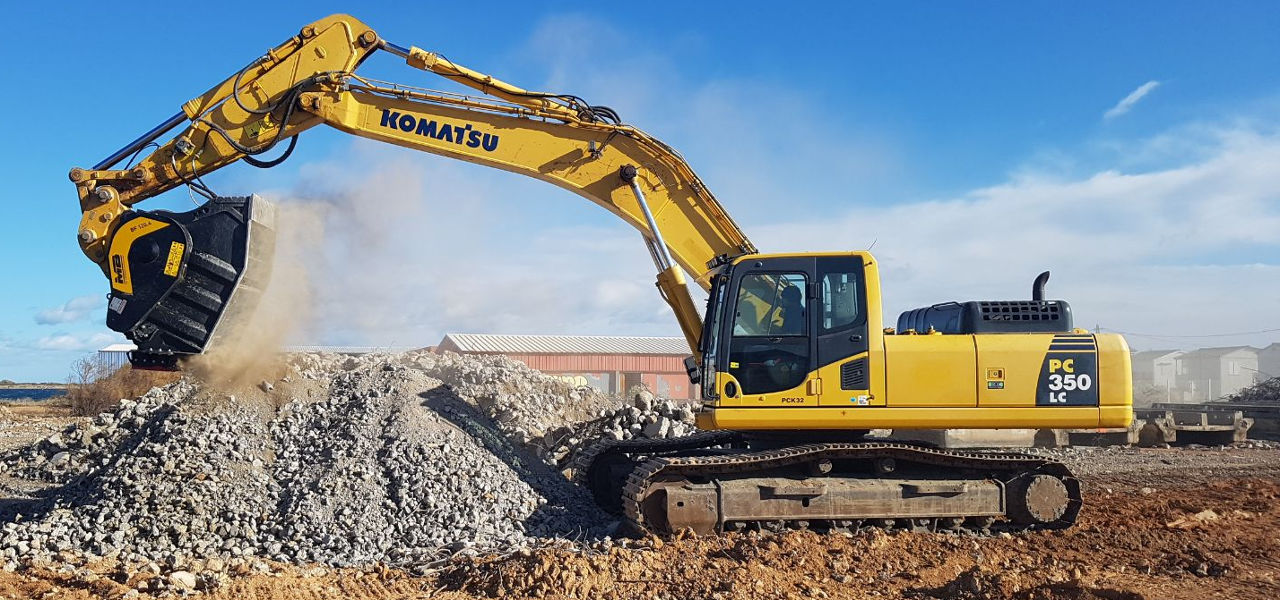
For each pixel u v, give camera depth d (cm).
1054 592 629
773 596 665
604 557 745
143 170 923
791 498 903
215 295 885
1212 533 920
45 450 1439
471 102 968
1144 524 981
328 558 827
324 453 995
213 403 1056
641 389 1656
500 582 700
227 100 943
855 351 900
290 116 954
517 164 973
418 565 799
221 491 916
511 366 1680
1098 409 898
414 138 964
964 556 812
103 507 884
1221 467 1539
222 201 896
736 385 902
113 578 737
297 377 1139
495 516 923
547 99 973
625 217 988
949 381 899
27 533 851
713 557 789
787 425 901
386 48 962
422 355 1719
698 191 987
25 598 668
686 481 905
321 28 951
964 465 940
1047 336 915
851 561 784
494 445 1068
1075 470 1498
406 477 949
